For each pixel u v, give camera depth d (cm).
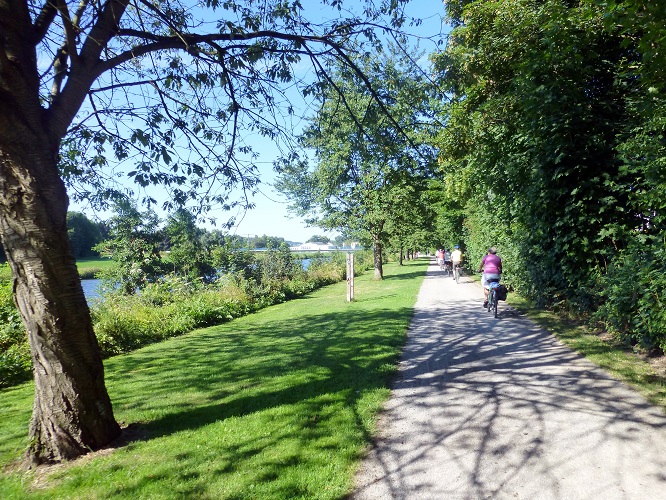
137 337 1076
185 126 625
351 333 958
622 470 343
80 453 407
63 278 401
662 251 566
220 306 1459
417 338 871
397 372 640
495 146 1190
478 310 1208
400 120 714
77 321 409
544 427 424
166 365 805
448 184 1608
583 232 887
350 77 704
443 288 1942
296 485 336
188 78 649
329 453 386
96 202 671
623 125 826
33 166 387
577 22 747
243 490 332
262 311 1636
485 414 464
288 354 800
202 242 754
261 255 2312
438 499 316
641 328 621
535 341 777
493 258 1141
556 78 838
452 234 3403
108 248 1781
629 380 535
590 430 412
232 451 401
